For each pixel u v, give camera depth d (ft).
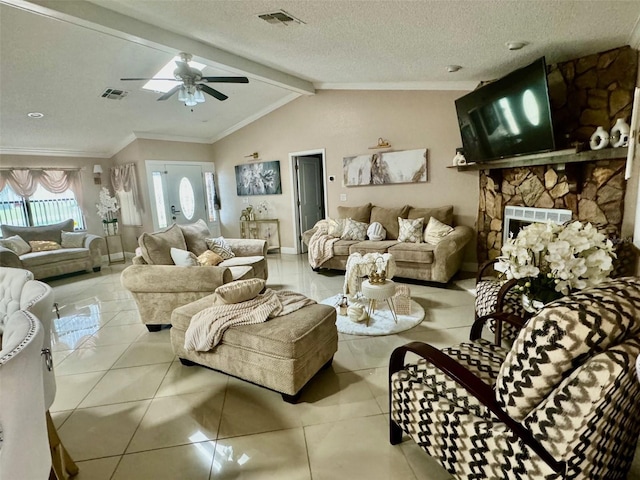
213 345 7.01
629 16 7.74
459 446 4.04
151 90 15.61
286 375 6.30
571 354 2.84
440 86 15.33
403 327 9.68
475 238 15.49
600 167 9.97
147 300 10.08
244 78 12.03
